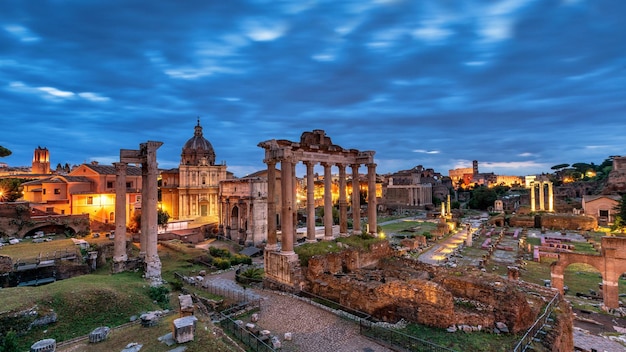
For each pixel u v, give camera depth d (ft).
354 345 71.20
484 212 515.09
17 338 59.67
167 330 62.80
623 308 120.26
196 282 116.16
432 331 76.13
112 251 143.74
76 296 72.74
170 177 300.81
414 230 316.60
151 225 111.86
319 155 130.72
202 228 258.78
